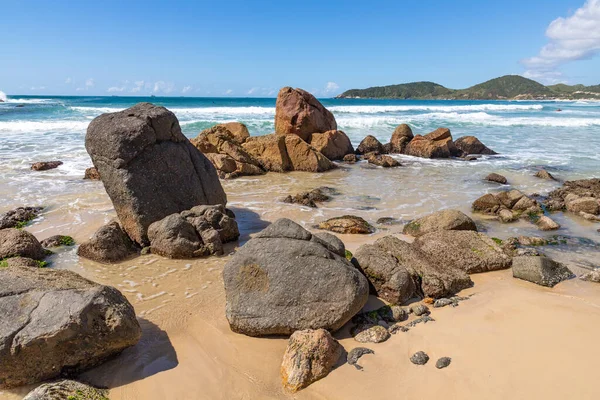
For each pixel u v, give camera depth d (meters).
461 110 55.09
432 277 6.77
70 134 26.00
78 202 11.99
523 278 7.33
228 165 17.19
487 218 11.51
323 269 5.64
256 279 5.73
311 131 22.73
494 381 4.44
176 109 45.53
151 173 9.12
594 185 14.38
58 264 7.96
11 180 14.70
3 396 4.52
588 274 7.34
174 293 6.90
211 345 5.44
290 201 12.76
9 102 67.69
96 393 4.54
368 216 11.43
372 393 4.46
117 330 4.92
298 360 4.74
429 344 5.24
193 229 8.75
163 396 4.56
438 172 18.12
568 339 5.07
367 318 5.96
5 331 4.54
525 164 19.75
